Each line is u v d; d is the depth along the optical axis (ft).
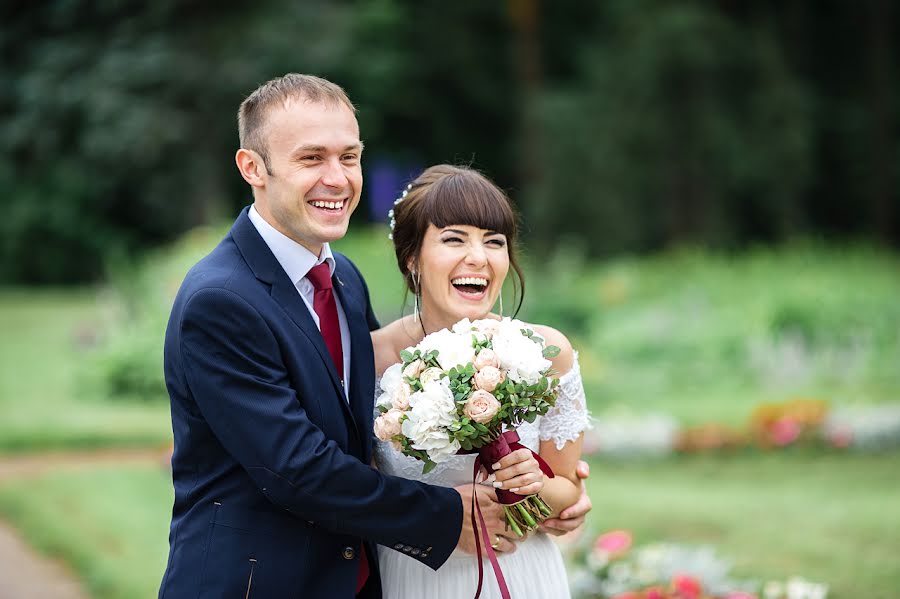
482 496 11.19
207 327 10.45
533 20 101.50
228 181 102.78
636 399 46.50
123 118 91.35
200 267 10.94
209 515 10.64
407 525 10.49
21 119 96.07
